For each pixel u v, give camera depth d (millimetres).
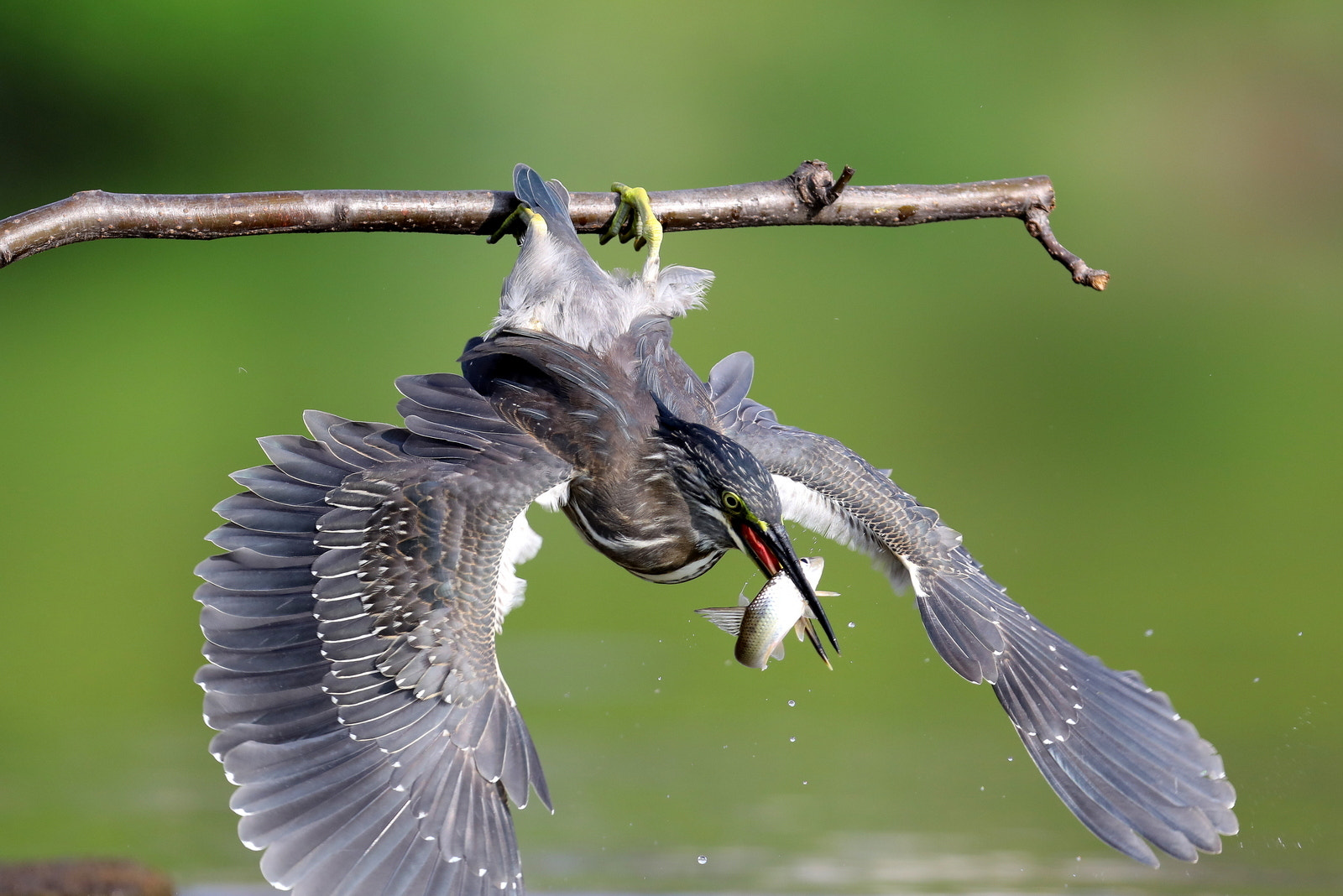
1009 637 8945
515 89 31422
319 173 32000
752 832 12125
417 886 7547
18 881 10766
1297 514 20281
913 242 26656
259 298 27078
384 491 8211
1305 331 26641
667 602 18062
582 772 13539
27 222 8727
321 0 32250
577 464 8727
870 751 14234
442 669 7895
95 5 32406
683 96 30656
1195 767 8594
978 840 12211
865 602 18016
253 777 7551
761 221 10125
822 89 30312
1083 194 29312
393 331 25797
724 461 8453
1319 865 11938
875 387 23266
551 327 9102
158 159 32625
